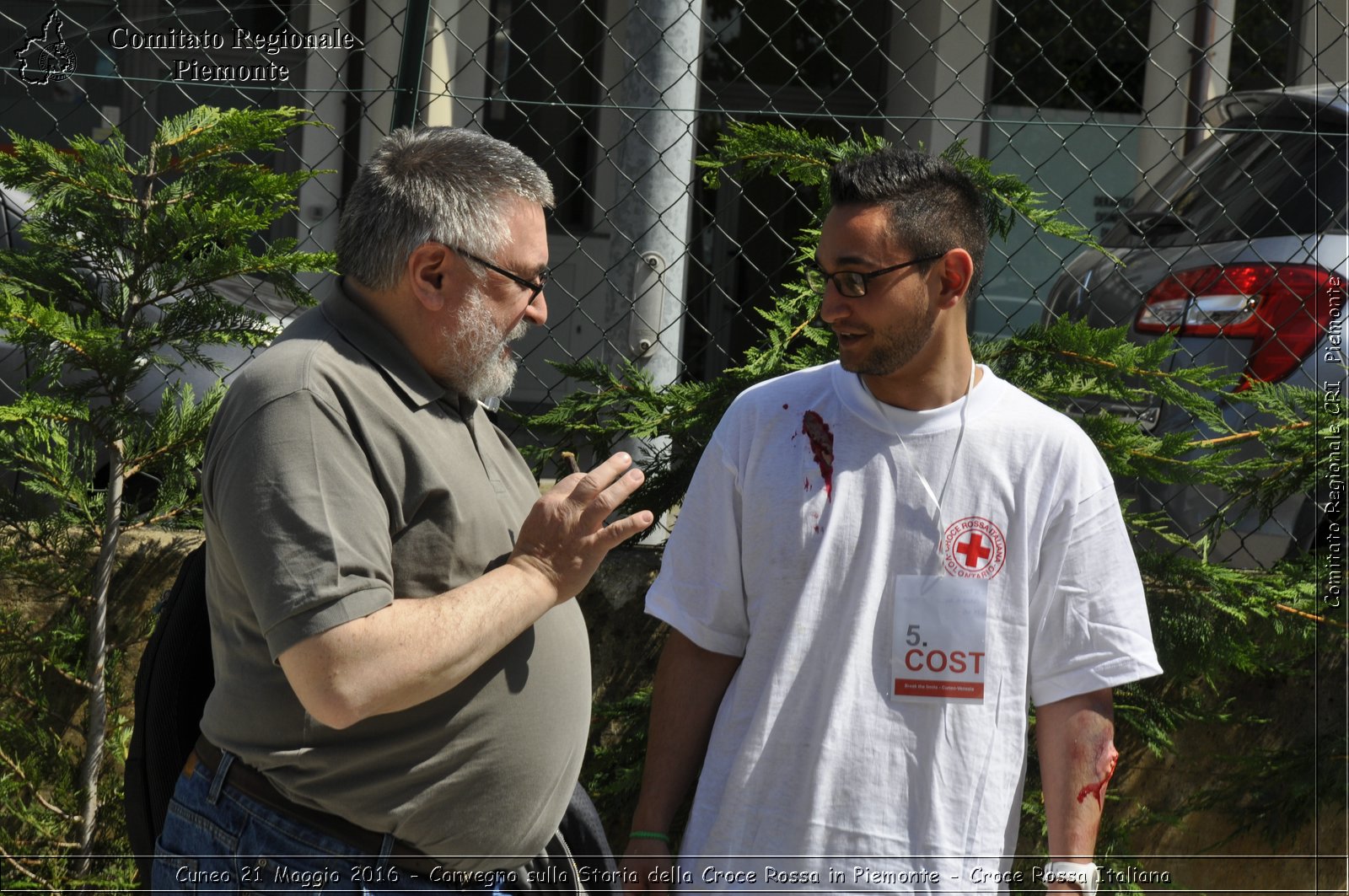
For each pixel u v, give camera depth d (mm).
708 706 1903
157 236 2619
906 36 7941
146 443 2695
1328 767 3006
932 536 1757
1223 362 3383
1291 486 2947
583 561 1741
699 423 2877
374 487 1664
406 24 2756
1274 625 2830
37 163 2557
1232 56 7492
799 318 3031
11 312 2398
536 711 1850
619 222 3162
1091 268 4012
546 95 7344
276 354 1698
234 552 1619
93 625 2635
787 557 1783
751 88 8109
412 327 1779
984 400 1801
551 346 6586
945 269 1743
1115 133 7781
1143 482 3102
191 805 1815
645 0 3090
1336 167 3506
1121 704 2896
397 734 1725
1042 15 7758
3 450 2645
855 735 1734
